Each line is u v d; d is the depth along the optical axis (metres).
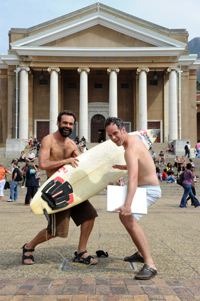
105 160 4.16
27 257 4.05
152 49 31.27
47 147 4.18
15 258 4.36
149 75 35.34
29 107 34.16
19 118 32.03
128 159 3.60
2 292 3.02
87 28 32.12
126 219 3.60
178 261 4.18
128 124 36.12
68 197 3.93
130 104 36.22
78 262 4.12
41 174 21.31
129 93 36.31
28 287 3.15
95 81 36.56
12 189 14.62
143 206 3.51
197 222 8.05
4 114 35.47
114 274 3.62
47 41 31.81
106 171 4.13
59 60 31.75
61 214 3.98
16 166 15.05
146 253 3.54
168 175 21.20
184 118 35.06
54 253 4.63
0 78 35.84
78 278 3.44
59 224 3.97
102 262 4.14
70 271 3.74
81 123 31.64
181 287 3.17
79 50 31.19
